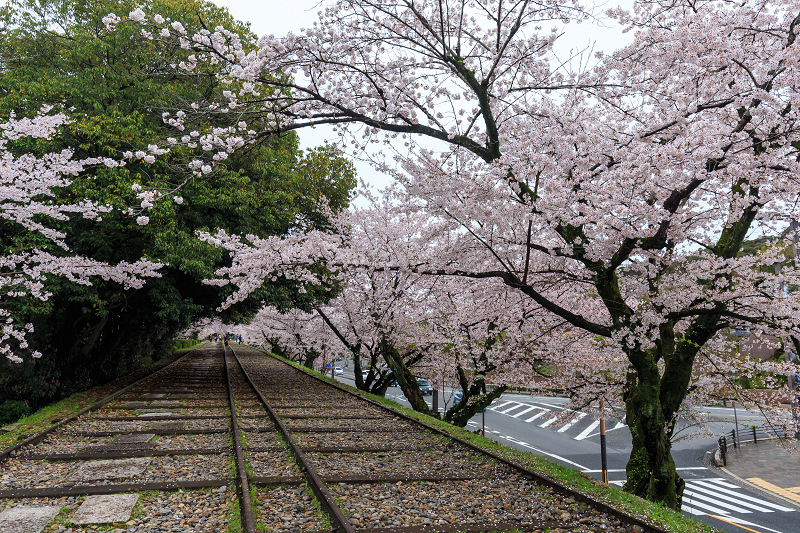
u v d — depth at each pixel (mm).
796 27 6719
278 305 17844
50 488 5355
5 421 11469
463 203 7008
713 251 8188
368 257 9547
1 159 9133
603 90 7316
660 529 4535
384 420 10812
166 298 15211
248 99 7750
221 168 13602
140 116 13133
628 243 6473
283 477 5844
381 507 5027
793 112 5734
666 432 7754
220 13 16312
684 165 5895
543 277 9359
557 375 13141
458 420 13570
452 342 13688
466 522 4691
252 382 17656
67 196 12352
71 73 13992
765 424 11992
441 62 7750
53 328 14344
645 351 7457
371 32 7910
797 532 12727
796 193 6742
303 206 20219
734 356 11047
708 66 6188
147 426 9258
